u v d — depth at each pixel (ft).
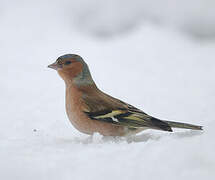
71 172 21.57
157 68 61.26
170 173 20.84
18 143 28.37
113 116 28.40
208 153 21.94
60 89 51.62
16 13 86.07
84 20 84.43
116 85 53.36
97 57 66.13
